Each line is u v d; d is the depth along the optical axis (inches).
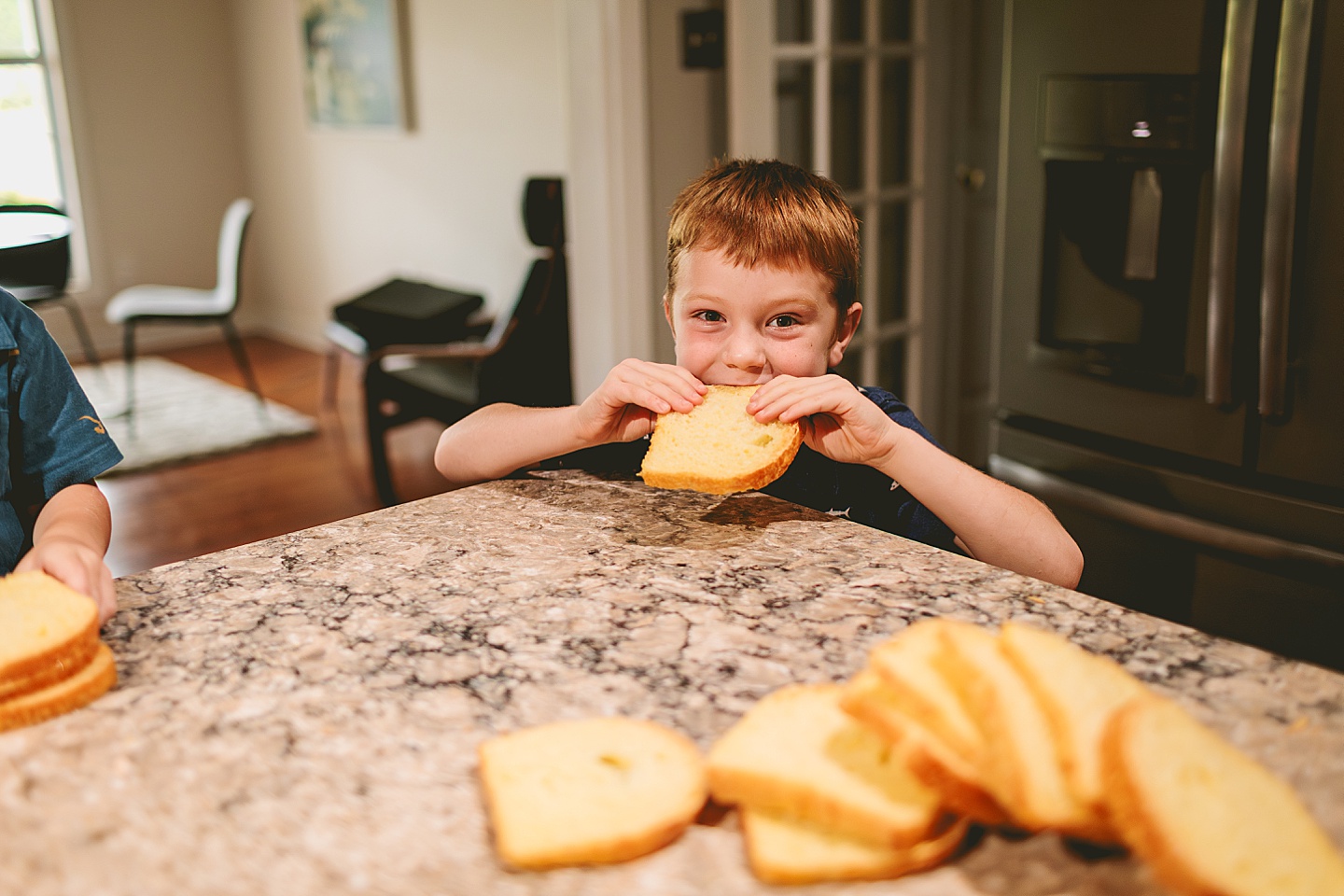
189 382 208.4
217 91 245.6
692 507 39.5
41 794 22.8
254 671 27.9
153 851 21.0
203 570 34.3
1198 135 67.1
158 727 25.3
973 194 125.3
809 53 96.7
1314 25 59.4
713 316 41.9
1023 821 19.7
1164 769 19.2
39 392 42.4
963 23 117.0
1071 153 75.0
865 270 109.0
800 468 45.7
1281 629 67.7
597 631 29.8
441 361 149.7
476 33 178.9
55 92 225.9
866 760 22.2
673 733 24.2
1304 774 22.5
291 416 185.3
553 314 132.0
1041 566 38.7
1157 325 73.0
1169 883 18.2
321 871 20.5
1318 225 61.8
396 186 206.7
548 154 172.4
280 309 252.7
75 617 27.1
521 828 21.0
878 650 22.9
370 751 24.3
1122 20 70.4
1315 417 64.1
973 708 21.6
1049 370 79.8
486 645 29.1
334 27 207.5
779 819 21.5
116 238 237.3
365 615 30.9
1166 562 73.7
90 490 41.1
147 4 232.4
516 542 36.2
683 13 97.5
